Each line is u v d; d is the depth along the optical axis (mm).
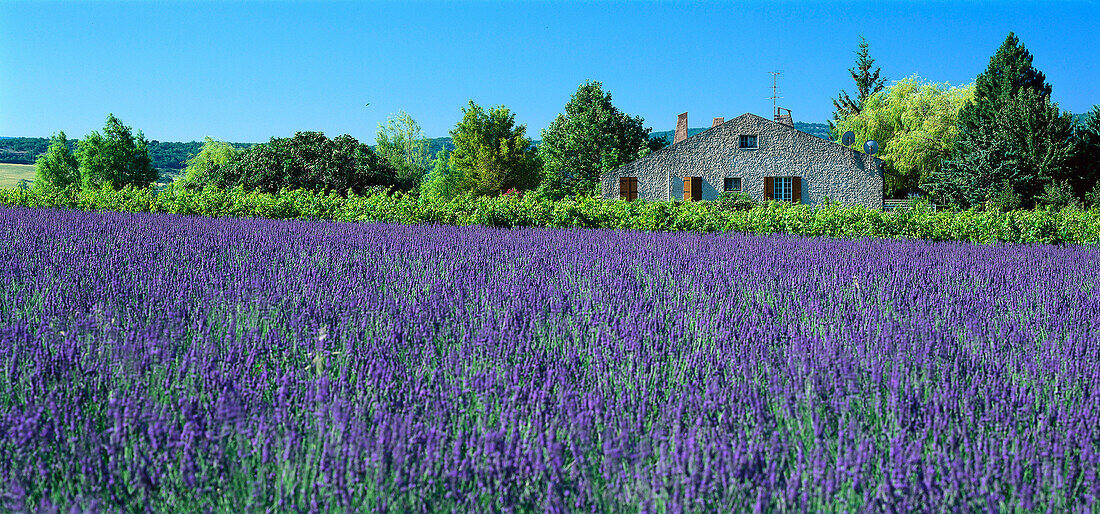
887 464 2182
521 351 3217
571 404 2521
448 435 2314
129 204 17797
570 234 11344
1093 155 29125
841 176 29391
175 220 12227
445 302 4328
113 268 5492
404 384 2715
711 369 3047
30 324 3533
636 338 3430
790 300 4965
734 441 2260
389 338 3340
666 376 3076
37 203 18531
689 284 5621
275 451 2172
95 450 2068
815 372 2854
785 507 1921
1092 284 6227
